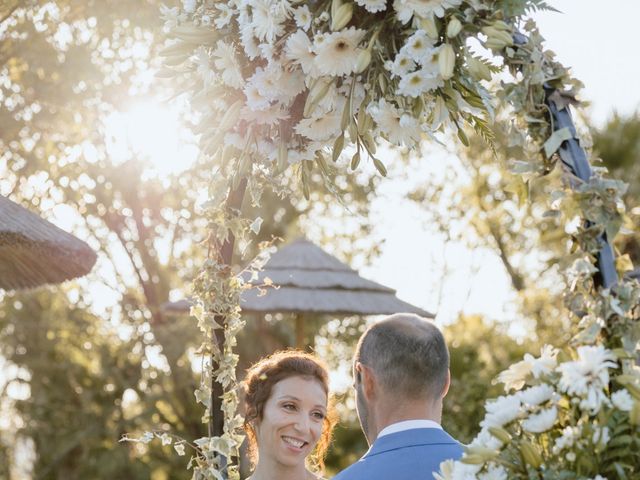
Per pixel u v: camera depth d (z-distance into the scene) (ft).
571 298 6.82
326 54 7.77
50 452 46.57
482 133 8.07
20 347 48.24
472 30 7.44
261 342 48.29
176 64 8.63
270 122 8.46
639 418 6.14
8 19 32.71
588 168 6.91
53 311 49.01
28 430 46.98
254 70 8.50
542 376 6.44
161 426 47.42
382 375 7.97
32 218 18.20
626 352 6.33
